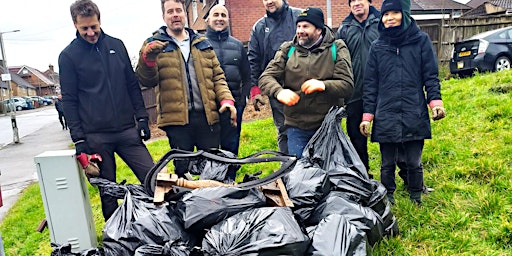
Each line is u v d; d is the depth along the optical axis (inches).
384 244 94.5
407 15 112.7
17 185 293.9
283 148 155.5
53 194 114.3
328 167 106.0
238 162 99.6
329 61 114.3
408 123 114.2
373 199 100.2
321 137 112.2
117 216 87.5
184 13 127.6
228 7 601.9
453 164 145.5
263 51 153.9
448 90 262.4
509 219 102.7
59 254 86.7
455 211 110.8
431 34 480.4
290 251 72.6
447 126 185.5
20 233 159.6
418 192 119.9
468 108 207.3
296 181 96.0
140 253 74.9
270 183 97.0
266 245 71.5
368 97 121.4
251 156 108.1
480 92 233.5
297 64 116.7
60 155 113.0
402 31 112.7
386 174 122.5
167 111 127.4
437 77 115.9
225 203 84.6
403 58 114.3
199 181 99.9
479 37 378.3
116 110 119.0
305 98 117.3
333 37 117.7
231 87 158.1
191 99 129.0
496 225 101.0
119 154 124.6
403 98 114.5
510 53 366.9
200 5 760.3
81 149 115.1
